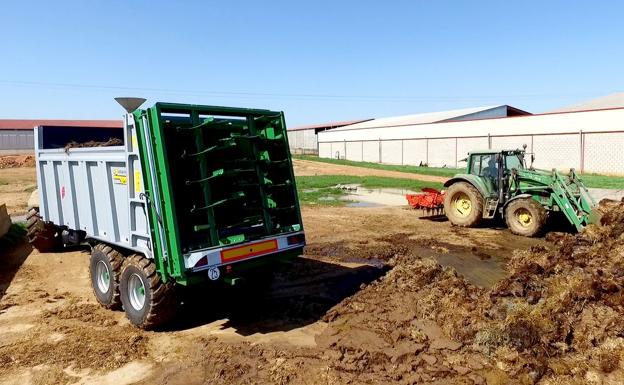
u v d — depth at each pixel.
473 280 7.11
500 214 11.61
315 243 9.82
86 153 6.29
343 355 4.55
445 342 4.76
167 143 4.91
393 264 8.05
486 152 11.17
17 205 16.48
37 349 4.88
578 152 26.66
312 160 43.62
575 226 10.03
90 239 6.77
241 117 5.72
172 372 4.35
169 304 5.20
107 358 4.65
